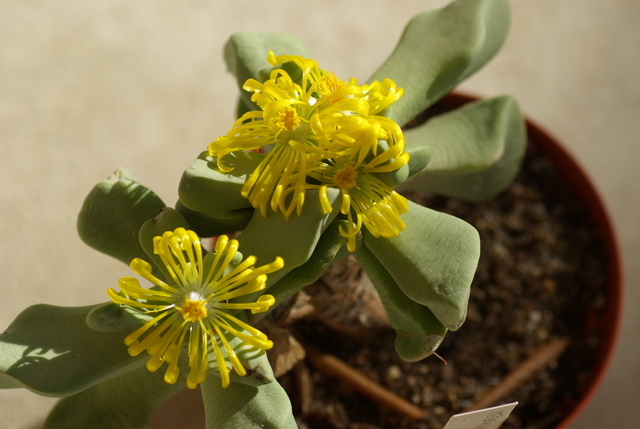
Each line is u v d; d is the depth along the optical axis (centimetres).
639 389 33
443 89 27
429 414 30
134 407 26
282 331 27
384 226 24
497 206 31
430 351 25
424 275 24
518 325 30
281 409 24
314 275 24
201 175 24
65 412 26
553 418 30
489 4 27
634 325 34
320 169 24
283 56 24
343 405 30
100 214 26
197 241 24
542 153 32
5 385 25
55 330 25
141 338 25
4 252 34
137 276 33
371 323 29
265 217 24
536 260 31
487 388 30
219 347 24
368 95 24
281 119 24
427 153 25
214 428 24
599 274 31
